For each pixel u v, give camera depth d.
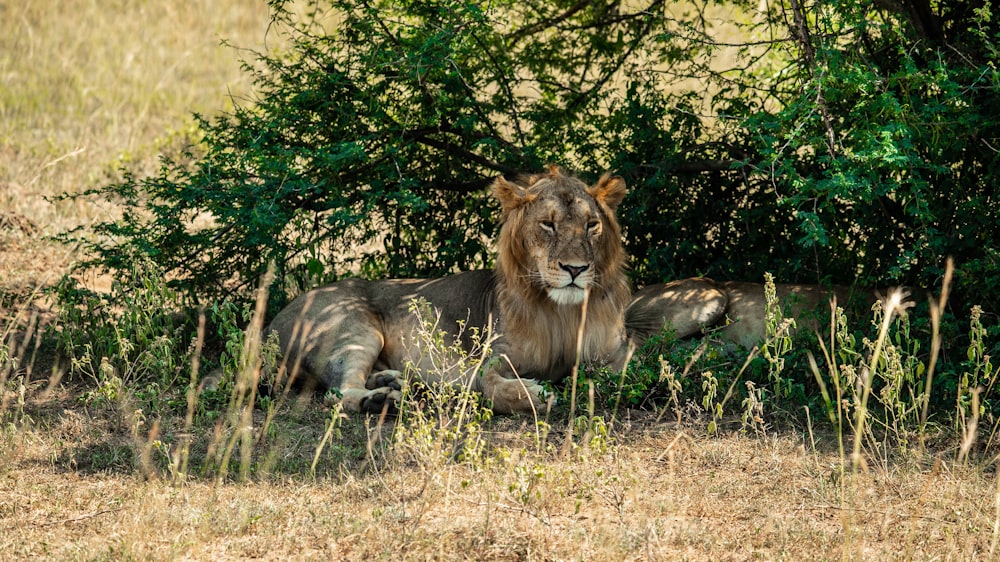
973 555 7.39
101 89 26.09
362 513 8.21
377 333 12.15
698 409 10.23
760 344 11.65
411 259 14.29
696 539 7.73
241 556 7.53
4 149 21.12
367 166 13.29
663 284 12.91
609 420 10.50
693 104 15.59
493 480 8.61
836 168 10.61
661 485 8.91
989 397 10.41
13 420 10.31
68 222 17.72
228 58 29.62
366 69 13.05
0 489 8.77
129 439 10.07
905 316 9.61
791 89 13.17
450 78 13.34
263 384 11.61
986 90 11.29
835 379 9.05
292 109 13.05
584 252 10.72
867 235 12.26
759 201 13.35
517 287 11.31
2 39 29.67
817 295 12.25
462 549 7.51
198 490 8.72
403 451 9.01
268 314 13.41
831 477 8.88
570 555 7.45
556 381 11.84
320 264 13.24
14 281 15.11
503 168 13.70
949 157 11.22
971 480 8.87
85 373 11.94
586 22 15.17
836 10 11.45
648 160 13.72
